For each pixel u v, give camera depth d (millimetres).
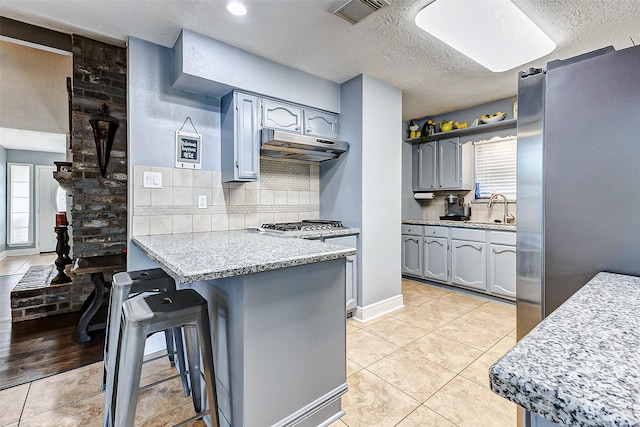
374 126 2951
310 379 1488
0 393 1743
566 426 344
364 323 2768
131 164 2188
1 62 3568
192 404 1673
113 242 2734
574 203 977
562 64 1063
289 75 2668
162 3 1831
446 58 2510
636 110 863
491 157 3885
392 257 3127
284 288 1380
